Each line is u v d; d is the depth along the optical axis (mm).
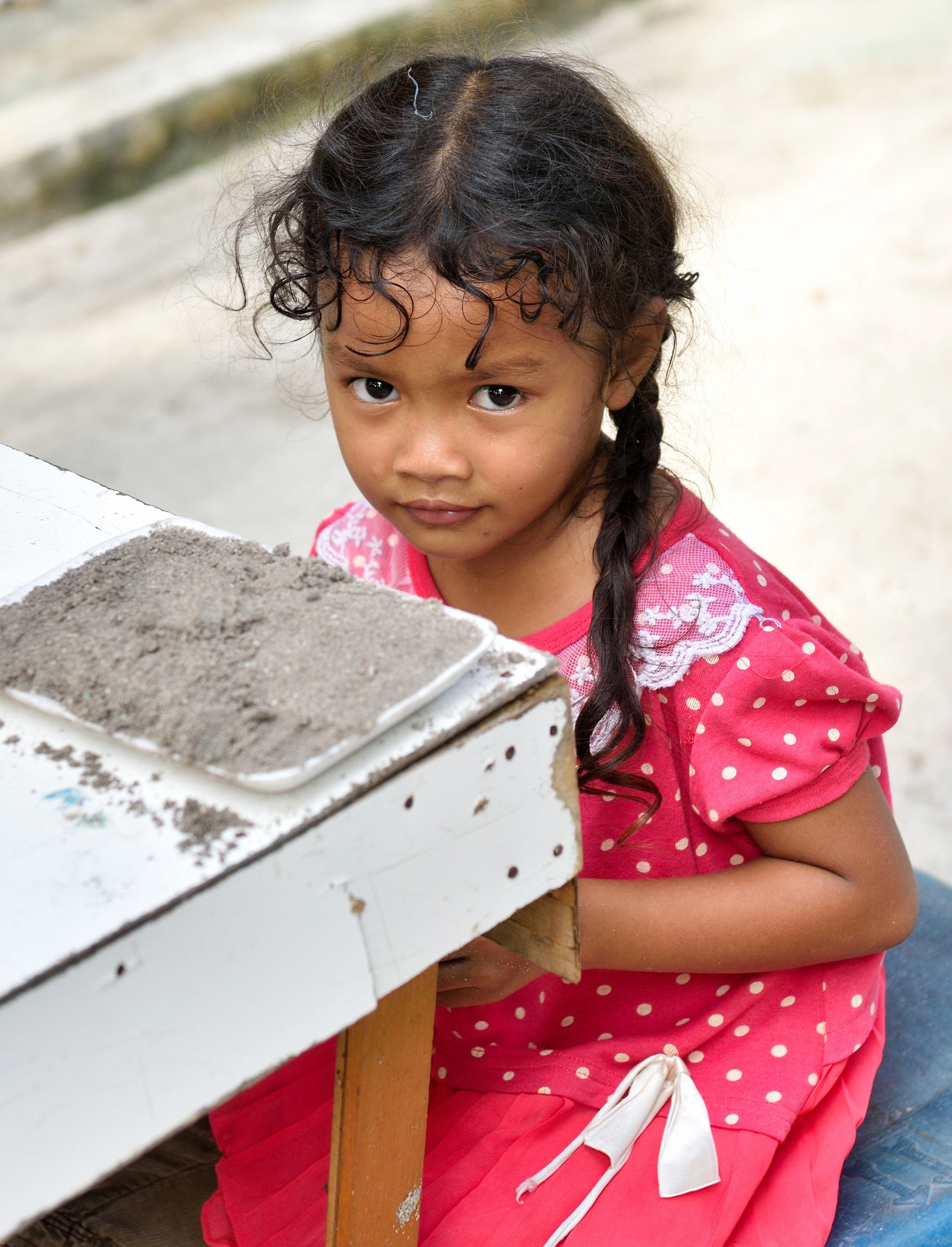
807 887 977
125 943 586
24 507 972
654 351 1050
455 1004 939
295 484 3041
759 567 1051
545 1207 953
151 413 3418
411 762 660
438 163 931
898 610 2369
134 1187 1069
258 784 625
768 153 4227
